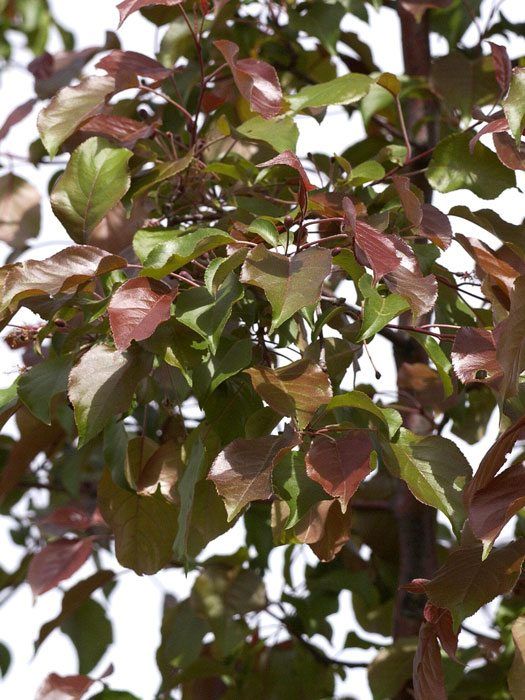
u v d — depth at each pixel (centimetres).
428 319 159
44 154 163
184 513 125
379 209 137
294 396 120
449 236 130
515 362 117
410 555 161
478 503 117
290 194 147
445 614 123
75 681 147
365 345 126
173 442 133
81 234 132
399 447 124
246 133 138
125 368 123
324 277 116
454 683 151
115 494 135
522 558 120
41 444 150
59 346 130
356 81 139
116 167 133
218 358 124
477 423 161
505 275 129
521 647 123
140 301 119
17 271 122
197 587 163
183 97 156
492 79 159
